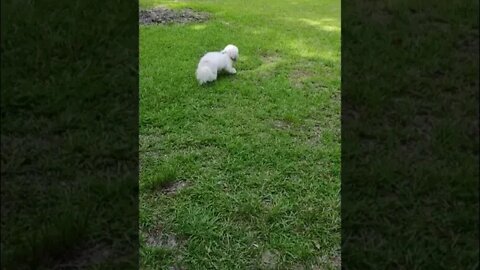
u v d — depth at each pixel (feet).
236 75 12.44
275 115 10.32
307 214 7.27
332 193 7.74
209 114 10.23
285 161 8.61
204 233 6.89
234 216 7.29
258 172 8.33
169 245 6.75
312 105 10.77
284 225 7.09
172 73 12.09
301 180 8.11
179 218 7.18
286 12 19.75
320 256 6.59
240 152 8.82
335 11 20.15
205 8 19.35
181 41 14.96
